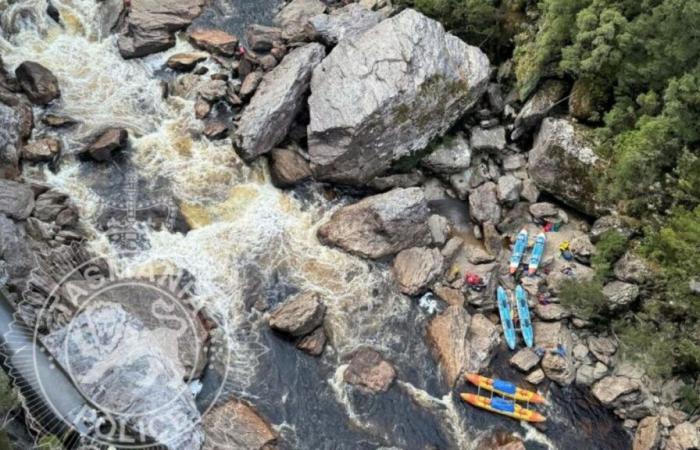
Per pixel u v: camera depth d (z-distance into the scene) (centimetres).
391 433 2400
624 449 2459
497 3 3177
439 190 3050
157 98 3125
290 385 2450
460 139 3084
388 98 2792
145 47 3228
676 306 2555
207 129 3022
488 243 2867
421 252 2772
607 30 2672
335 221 2822
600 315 2673
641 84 2767
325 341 2556
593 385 2569
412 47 2908
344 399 2447
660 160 2644
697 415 2455
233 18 3450
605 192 2800
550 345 2631
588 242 2841
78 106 3038
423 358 2580
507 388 2522
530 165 2994
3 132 2694
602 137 2834
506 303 2723
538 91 3017
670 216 2653
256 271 2697
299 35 3297
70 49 3219
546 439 2459
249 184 2936
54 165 2827
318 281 2705
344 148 2820
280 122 2933
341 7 3488
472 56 3052
